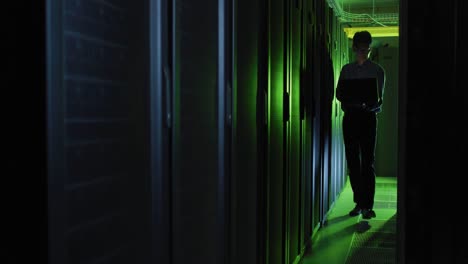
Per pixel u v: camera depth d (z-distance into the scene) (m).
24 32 1.20
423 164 2.33
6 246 1.23
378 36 9.55
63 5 1.25
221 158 2.28
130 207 1.64
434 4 2.26
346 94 5.72
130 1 1.61
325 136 5.85
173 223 1.80
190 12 1.95
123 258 1.59
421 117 2.32
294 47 4.06
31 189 1.22
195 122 2.03
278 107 3.47
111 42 1.51
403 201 2.37
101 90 1.47
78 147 1.37
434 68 2.29
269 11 3.09
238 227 2.53
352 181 5.94
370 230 5.35
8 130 1.22
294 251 4.11
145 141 1.65
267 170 3.08
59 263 1.25
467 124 2.29
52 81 1.22
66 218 1.28
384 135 9.79
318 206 5.36
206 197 2.19
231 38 2.34
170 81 1.75
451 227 2.32
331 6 6.61
